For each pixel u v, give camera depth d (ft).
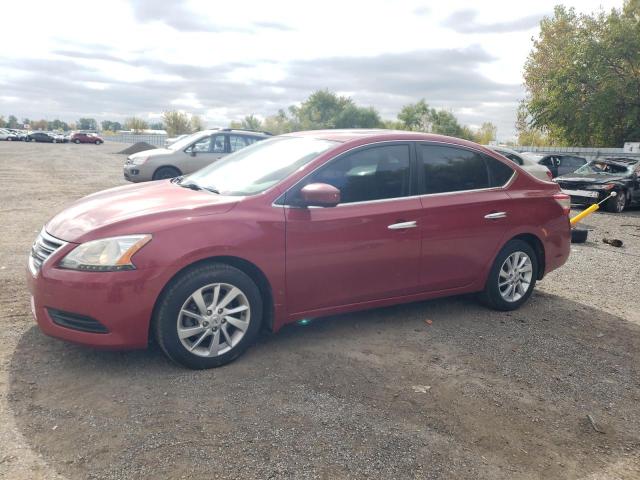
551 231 17.57
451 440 9.83
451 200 15.24
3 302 15.37
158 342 11.58
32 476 8.21
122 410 10.14
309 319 13.41
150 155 41.14
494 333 15.16
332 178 13.46
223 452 9.04
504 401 11.36
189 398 10.69
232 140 43.14
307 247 12.82
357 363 12.69
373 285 14.06
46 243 11.78
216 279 11.77
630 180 47.96
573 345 14.65
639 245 30.91
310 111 234.58
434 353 13.53
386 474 8.77
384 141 14.47
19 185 48.32
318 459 9.01
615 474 9.22
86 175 63.46
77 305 10.87
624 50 88.58
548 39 117.70
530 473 9.08
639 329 16.25
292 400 10.82
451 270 15.42
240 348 12.34
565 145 104.17
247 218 12.14
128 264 10.93
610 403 11.59
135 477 8.32
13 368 11.53
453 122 203.62
